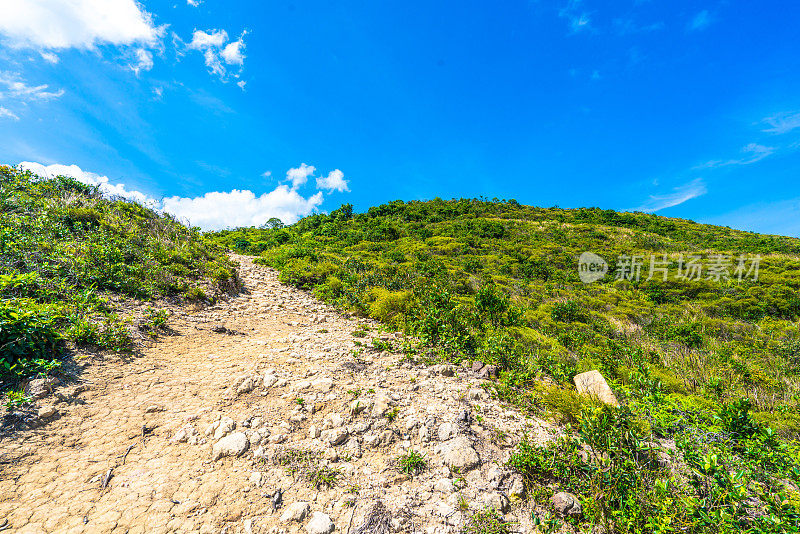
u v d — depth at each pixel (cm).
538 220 4600
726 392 543
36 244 566
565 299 1499
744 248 3069
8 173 835
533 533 234
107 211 923
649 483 260
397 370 480
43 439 253
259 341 564
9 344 305
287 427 313
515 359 559
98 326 424
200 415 317
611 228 4059
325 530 212
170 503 217
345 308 868
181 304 670
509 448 325
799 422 433
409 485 266
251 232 3634
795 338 948
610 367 594
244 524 210
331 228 3666
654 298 1728
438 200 5822
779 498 223
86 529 190
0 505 195
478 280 1642
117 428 284
